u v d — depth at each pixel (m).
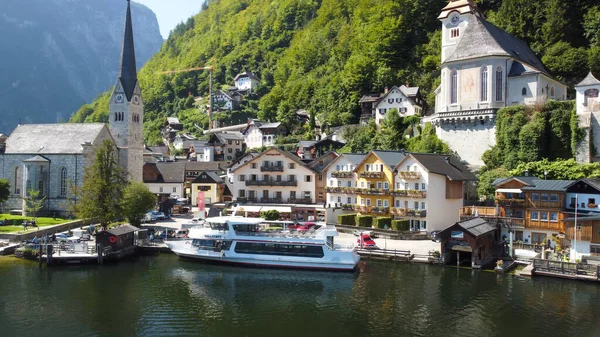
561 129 86.88
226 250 67.25
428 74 148.12
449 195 81.88
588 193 64.19
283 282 59.31
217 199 110.94
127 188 80.69
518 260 64.19
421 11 162.88
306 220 91.44
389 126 123.12
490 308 48.97
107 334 43.22
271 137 167.38
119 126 106.62
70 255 65.75
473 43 102.00
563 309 48.38
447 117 101.62
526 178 70.75
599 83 82.56
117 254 68.44
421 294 53.41
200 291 55.56
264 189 102.25
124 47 107.44
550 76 98.75
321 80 188.75
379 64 157.00
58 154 96.44
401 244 73.69
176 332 43.88
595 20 113.94
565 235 61.16
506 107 93.56
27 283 57.16
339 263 63.69
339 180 91.88
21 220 84.94
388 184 83.75
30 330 43.91
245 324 45.81
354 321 46.41
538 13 123.12
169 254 73.00
